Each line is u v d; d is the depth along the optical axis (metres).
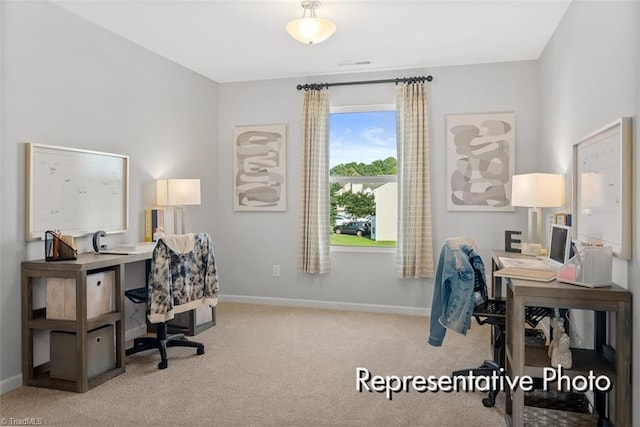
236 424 2.35
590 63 2.67
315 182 4.79
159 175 4.24
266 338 3.82
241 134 5.16
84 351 2.76
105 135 3.58
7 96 2.78
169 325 3.96
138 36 3.75
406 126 4.57
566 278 2.19
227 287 5.22
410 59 4.36
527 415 2.16
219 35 3.72
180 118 4.55
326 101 4.81
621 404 2.04
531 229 3.77
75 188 3.26
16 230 2.84
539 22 3.45
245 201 5.16
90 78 3.43
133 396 2.70
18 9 2.85
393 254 4.72
